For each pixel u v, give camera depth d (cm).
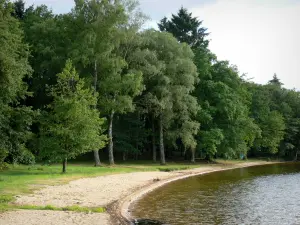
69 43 3956
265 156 7894
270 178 3425
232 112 5009
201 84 5181
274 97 8694
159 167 4131
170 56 4431
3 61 2328
